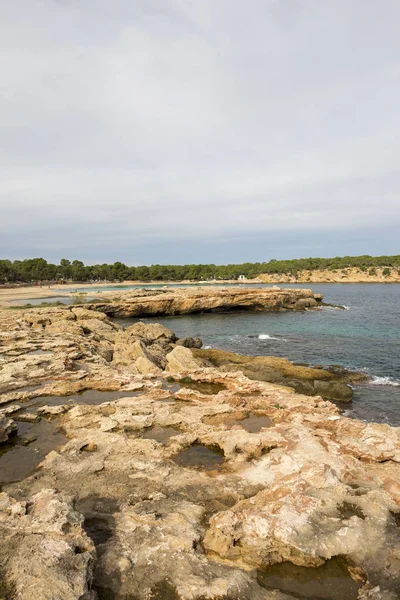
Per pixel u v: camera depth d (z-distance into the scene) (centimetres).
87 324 4666
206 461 1250
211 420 1603
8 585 610
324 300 10181
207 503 968
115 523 865
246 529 823
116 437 1390
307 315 7181
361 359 3606
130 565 723
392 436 1323
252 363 3122
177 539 797
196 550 780
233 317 7312
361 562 755
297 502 909
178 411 1675
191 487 1052
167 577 700
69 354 2744
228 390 2089
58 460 1216
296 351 4091
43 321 4834
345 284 19988
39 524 761
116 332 4544
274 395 1953
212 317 7425
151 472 1134
